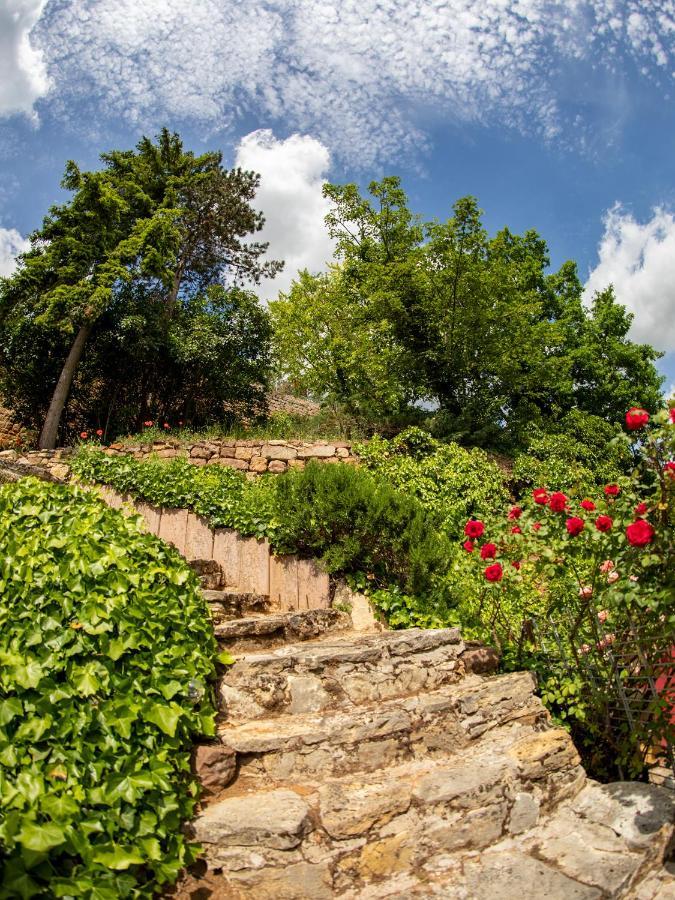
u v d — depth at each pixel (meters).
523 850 2.87
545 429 15.19
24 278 13.73
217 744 3.23
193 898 2.52
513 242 19.88
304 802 2.95
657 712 3.19
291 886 2.62
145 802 2.62
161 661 3.14
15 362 14.31
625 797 3.15
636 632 3.38
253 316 16.45
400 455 10.67
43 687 2.66
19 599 3.02
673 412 3.25
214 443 11.61
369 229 15.55
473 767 3.26
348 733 3.37
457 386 14.69
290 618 4.70
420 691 3.90
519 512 4.09
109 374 15.36
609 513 3.48
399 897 2.59
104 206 14.31
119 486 7.61
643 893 2.60
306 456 11.11
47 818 2.29
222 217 19.02
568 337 19.38
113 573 3.32
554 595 4.10
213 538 6.39
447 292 13.60
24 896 2.04
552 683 3.88
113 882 2.29
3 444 14.44
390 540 5.45
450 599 5.26
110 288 13.76
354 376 14.19
